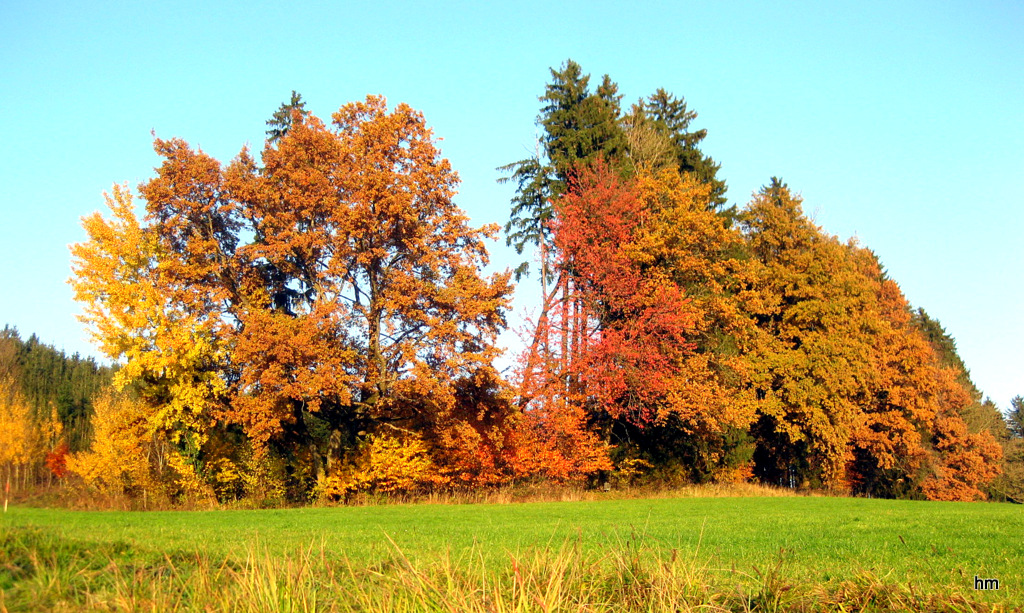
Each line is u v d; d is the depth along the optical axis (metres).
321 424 37.12
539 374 36.56
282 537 14.96
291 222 31.62
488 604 7.93
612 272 36.59
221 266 32.72
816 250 43.59
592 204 37.97
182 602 8.11
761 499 34.22
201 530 16.38
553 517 22.77
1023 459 63.91
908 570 11.06
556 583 8.14
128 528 15.59
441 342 30.41
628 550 9.88
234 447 33.28
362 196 29.84
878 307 54.03
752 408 38.97
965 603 8.54
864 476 52.25
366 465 32.53
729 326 39.22
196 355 30.84
